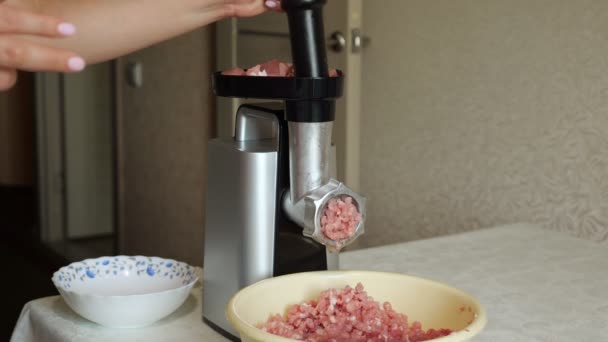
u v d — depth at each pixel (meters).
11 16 0.55
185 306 1.05
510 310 1.03
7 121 5.10
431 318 0.88
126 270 1.09
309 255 0.95
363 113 2.15
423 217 1.99
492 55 1.75
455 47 1.84
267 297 0.87
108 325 0.96
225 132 2.58
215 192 0.95
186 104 2.88
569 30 1.57
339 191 0.83
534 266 1.25
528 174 1.69
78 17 0.74
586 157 1.56
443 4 1.86
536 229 1.50
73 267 1.05
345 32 2.00
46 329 0.99
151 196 3.19
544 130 1.64
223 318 0.94
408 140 2.01
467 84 1.82
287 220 0.92
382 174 2.11
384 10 2.04
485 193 1.80
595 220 1.55
